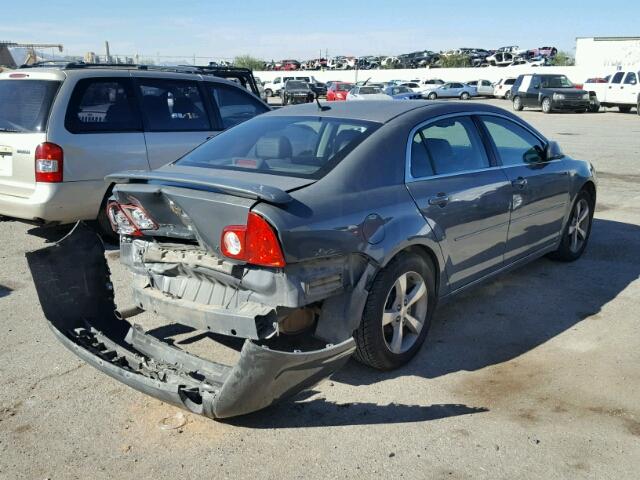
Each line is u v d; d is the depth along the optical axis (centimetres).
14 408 356
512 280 578
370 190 372
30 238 708
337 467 304
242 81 1038
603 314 499
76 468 304
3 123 641
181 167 408
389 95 4072
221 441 326
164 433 333
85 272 404
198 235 341
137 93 681
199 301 353
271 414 350
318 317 358
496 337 454
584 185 615
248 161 394
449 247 423
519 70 5047
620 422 344
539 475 299
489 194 459
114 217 389
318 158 380
